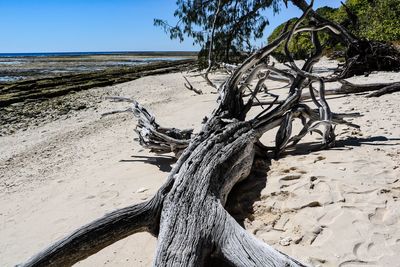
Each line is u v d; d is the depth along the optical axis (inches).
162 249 115.3
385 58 569.6
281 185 170.1
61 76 1184.8
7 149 350.9
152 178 217.2
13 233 171.2
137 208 134.4
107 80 1032.8
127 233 129.3
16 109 606.5
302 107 229.9
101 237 122.0
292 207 150.6
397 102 341.4
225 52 684.1
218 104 213.2
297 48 939.3
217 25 664.4
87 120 475.5
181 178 146.0
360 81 499.5
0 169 283.7
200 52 707.4
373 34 778.8
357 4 979.9
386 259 115.4
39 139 384.2
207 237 119.1
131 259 137.8
